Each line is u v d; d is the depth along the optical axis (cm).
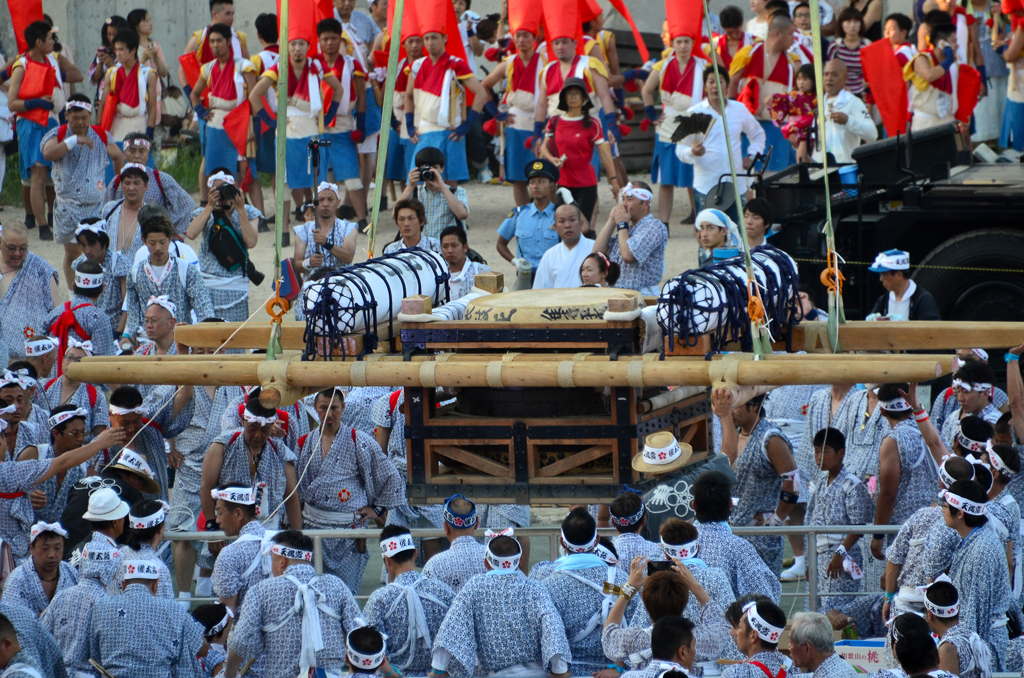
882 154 4256
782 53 5069
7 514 2578
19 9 5400
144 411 2775
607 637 2030
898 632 2000
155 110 5844
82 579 2188
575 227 3584
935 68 5019
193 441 2983
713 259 2906
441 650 2048
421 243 3500
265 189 6581
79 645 2133
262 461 2744
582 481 1938
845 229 4016
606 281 3195
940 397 3055
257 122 5322
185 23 7538
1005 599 2245
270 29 5166
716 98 4716
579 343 1920
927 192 3847
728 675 1898
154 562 2178
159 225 3525
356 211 5356
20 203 6412
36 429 2775
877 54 4662
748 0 6662
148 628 2127
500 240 3991
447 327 1956
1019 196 3712
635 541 2205
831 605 2723
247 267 3959
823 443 2641
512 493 1958
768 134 5131
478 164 6034
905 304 3447
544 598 2080
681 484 2277
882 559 2695
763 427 2664
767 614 1889
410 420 1972
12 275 3831
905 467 2655
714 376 1758
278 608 2147
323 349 1906
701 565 2086
